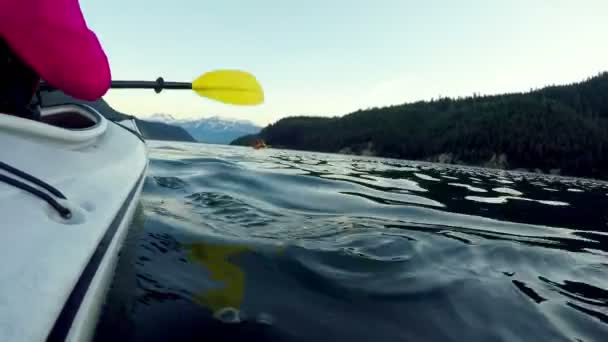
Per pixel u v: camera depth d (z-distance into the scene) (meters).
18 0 1.44
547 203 9.12
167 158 11.27
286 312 2.53
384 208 6.33
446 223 5.54
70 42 1.60
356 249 3.90
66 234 1.65
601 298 3.25
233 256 3.43
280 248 3.75
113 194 2.63
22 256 1.33
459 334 2.50
